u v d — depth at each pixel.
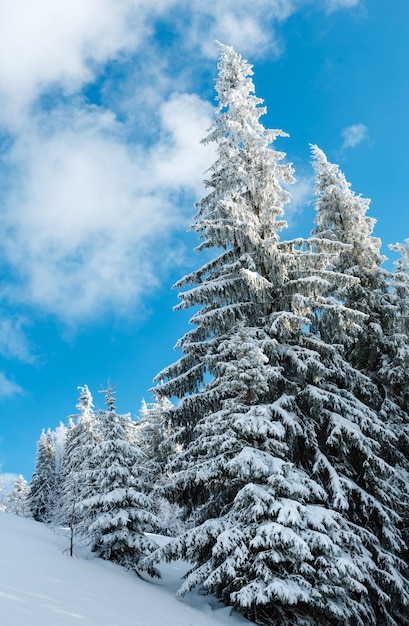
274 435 11.65
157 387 14.75
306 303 14.07
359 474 13.80
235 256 16.06
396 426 16.58
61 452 45.53
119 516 13.73
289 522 9.76
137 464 16.19
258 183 16.00
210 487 11.83
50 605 7.03
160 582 13.94
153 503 14.84
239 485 11.79
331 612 9.83
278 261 14.78
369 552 11.43
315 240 15.34
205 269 15.89
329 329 15.11
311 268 15.23
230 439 11.35
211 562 10.91
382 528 12.90
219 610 10.81
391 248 23.67
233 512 11.28
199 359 15.27
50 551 12.10
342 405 13.50
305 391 13.37
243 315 14.86
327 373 13.83
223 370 13.84
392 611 12.81
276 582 9.24
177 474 12.31
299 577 9.62
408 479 15.62
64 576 9.59
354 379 15.98
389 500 13.33
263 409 11.57
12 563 9.30
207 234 15.27
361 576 9.87
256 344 12.96
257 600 9.03
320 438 14.14
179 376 14.78
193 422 14.66
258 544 9.47
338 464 13.47
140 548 13.39
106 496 14.12
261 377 12.08
